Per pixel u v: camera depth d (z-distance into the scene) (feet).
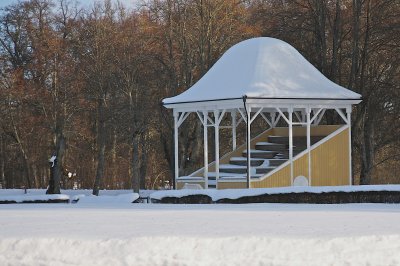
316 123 142.31
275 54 129.90
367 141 173.99
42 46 212.43
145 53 186.70
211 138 205.26
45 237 66.44
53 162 155.53
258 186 117.08
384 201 103.30
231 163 133.59
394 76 166.61
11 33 227.61
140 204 107.34
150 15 200.13
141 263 63.05
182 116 130.62
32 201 119.75
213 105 123.54
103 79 185.68
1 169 244.42
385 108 174.09
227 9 191.11
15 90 212.84
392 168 221.46
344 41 178.60
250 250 64.08
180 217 82.53
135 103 180.86
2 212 92.84
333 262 63.36
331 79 159.84
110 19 201.26
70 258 63.93
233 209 93.25
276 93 119.65
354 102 126.21
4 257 64.64
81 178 229.66
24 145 232.12
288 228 71.20
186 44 188.96
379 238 65.82
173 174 175.01
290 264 62.95
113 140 226.79
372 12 161.79
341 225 73.56
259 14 181.98
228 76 127.54
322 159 123.54
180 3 189.16
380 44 161.89
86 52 197.98
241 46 133.49
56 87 206.49
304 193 104.88
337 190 104.32
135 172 177.17
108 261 63.31
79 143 232.73
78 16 211.82
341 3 166.30
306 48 169.58
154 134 223.10
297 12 165.58
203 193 107.76
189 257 63.36
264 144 135.44
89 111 214.07
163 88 196.24
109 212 90.63
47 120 210.38
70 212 91.50
